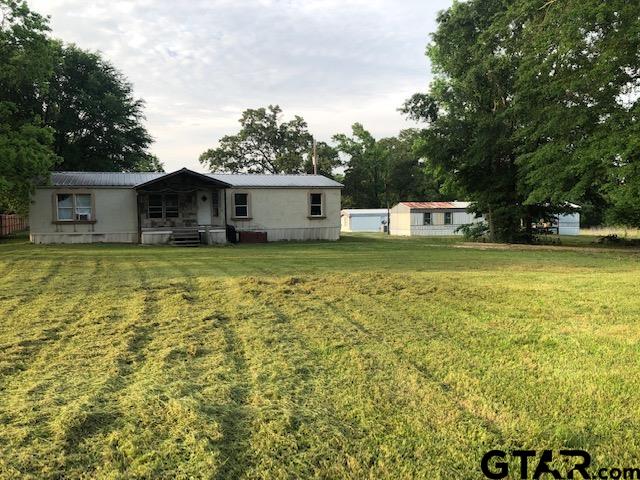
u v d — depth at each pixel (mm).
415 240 26266
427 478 2662
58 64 28344
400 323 5898
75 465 2771
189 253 15820
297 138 57031
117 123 33812
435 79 28422
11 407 3469
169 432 3119
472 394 3717
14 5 18078
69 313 6410
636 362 4414
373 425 3236
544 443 3006
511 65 21766
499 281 9273
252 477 2684
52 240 20141
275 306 6852
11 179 17000
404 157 57719
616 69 16688
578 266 12336
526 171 21469
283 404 3553
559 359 4520
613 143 16188
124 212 20984
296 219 23875
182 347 4883
